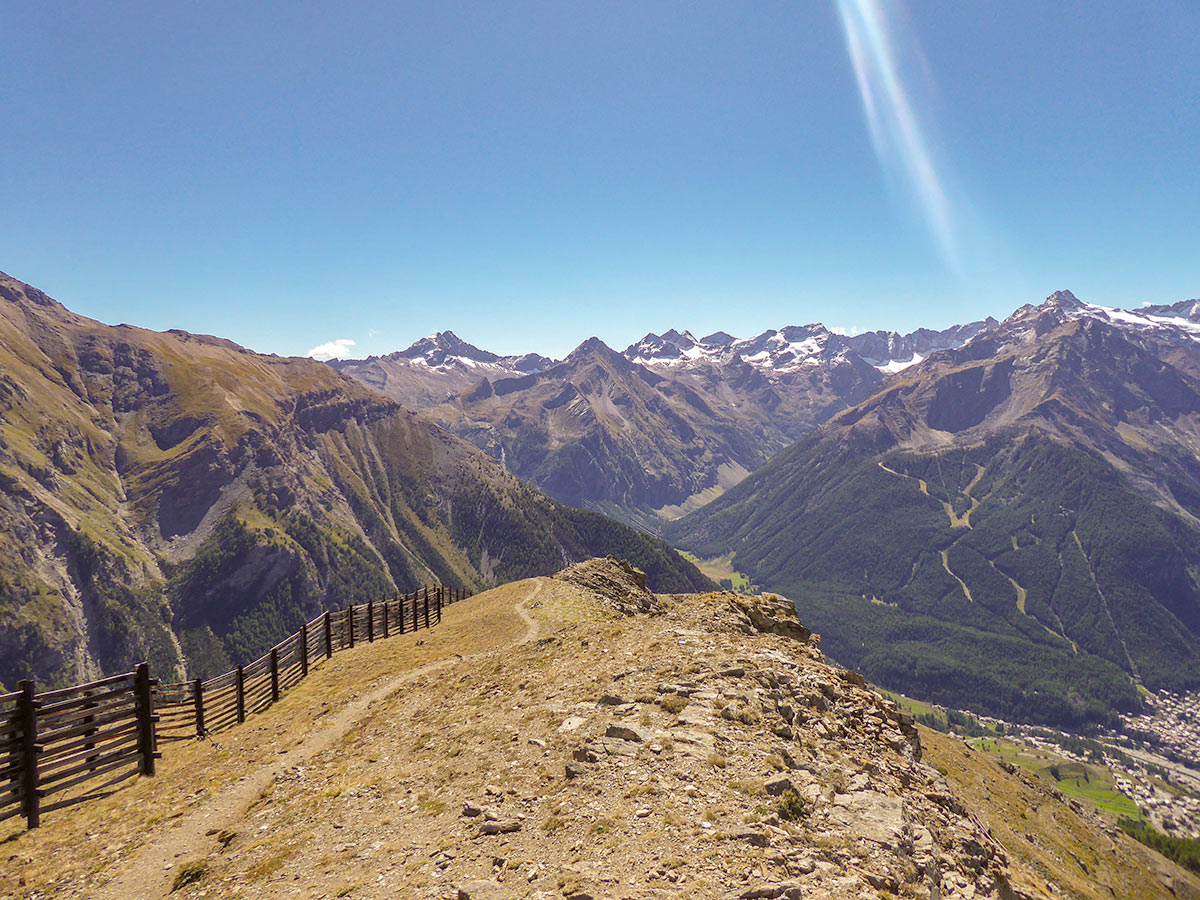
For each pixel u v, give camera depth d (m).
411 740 20.91
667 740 15.27
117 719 24.08
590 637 28.38
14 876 17.12
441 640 46.41
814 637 30.97
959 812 16.02
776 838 11.48
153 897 14.93
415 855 12.81
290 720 29.80
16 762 20.47
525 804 13.75
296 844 14.77
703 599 32.97
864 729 18.61
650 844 11.34
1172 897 61.38
